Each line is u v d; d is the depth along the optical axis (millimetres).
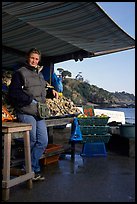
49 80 6316
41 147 3617
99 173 4066
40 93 3572
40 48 5691
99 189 3252
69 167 4457
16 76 3400
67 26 4070
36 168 3658
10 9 3396
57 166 4527
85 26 4074
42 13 3529
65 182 3543
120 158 5297
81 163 4785
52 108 4988
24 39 4984
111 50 5719
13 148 3855
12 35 4715
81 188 3285
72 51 6047
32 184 3404
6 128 2809
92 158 5281
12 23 4105
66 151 5176
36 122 3586
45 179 3678
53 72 6418
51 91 5402
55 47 5629
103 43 5090
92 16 3643
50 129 5766
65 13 3525
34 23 3963
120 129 5738
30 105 3441
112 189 3262
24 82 3404
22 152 3959
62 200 2830
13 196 2928
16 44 5328
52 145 4957
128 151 5555
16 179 2934
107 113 8352
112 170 4273
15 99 3410
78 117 5445
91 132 5484
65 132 6836
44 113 3545
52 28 4211
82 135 5465
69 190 3195
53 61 6414
